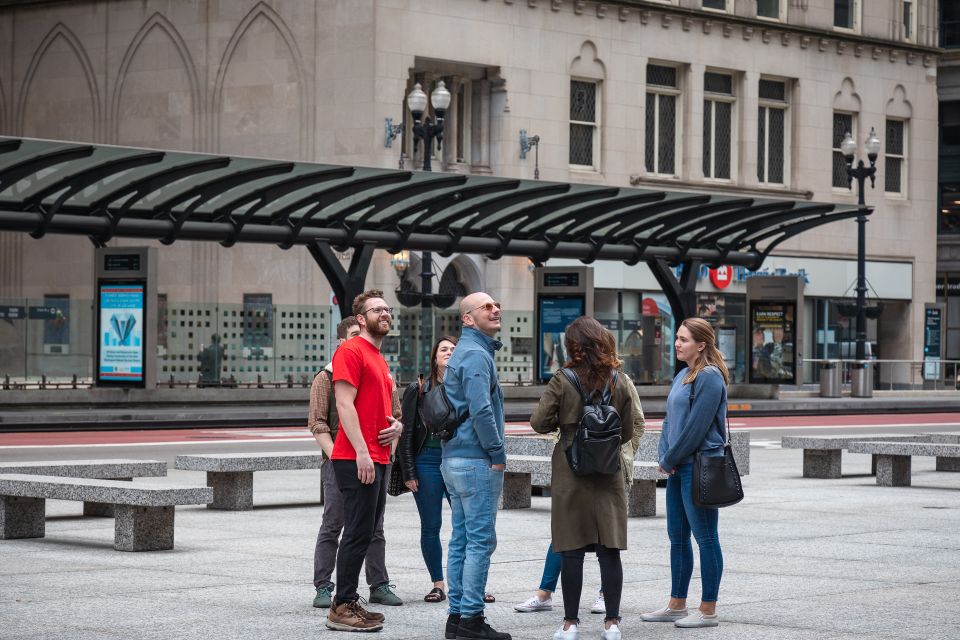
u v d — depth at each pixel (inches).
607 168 1873.8
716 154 2014.0
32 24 1894.7
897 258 2199.8
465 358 331.9
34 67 1894.7
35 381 1346.0
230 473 603.5
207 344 1392.7
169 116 1791.3
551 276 1469.0
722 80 2017.7
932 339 2215.8
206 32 1765.5
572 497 332.5
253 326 1421.0
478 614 333.1
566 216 1295.5
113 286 1263.5
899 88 2199.8
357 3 1674.5
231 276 1774.1
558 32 1822.1
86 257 1871.3
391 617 365.7
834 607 379.6
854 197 2138.3
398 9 1684.3
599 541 332.2
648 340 1674.5
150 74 1806.1
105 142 1839.3
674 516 363.9
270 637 335.9
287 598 386.9
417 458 382.0
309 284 1726.1
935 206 2244.1
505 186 1156.5
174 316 1378.0
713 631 348.2
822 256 2111.2
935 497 677.3
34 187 1076.5
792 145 2084.2
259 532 527.8
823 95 2102.6
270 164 1035.3
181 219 1086.4
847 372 2000.5
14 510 506.3
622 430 340.2
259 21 1731.1
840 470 783.1
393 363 1530.5
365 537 346.3
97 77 1844.2
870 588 410.9
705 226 1455.5
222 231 1120.8
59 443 975.0
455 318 1587.1
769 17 2057.1
